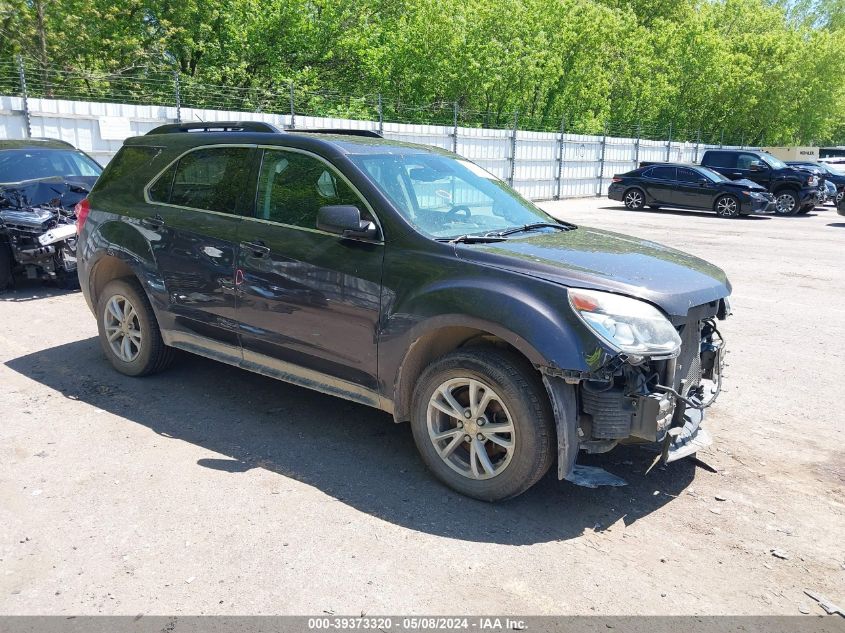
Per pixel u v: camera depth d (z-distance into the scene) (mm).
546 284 3238
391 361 3639
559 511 3422
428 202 4016
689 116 45312
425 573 2865
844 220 19688
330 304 3836
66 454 3869
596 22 35031
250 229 4207
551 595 2748
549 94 35719
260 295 4141
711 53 42688
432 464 3611
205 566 2871
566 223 4648
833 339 6770
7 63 20500
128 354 5078
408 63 29578
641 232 15508
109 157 14344
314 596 2697
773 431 4508
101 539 3051
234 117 16422
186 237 4512
